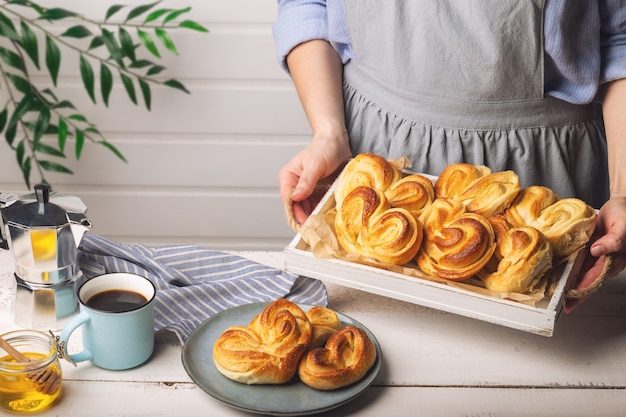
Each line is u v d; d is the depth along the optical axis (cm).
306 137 276
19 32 261
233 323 145
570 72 163
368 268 142
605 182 182
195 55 263
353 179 155
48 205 143
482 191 151
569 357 145
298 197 159
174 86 261
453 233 143
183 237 291
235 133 274
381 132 174
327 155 164
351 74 178
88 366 140
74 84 268
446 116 169
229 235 292
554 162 171
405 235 143
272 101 270
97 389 136
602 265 146
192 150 276
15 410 132
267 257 167
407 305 154
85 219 142
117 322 136
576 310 154
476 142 169
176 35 260
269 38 261
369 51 171
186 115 271
